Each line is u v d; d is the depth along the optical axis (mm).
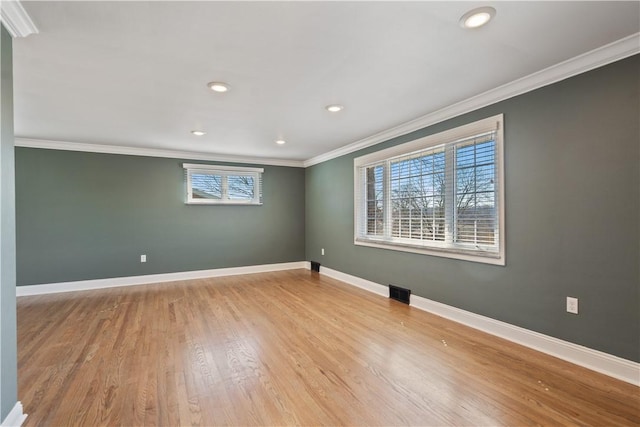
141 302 3881
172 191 5199
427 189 3521
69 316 3354
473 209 2994
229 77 2379
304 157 5812
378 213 4359
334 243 5332
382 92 2709
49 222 4430
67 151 4531
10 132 1588
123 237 4859
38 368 2219
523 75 2410
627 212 1995
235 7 1556
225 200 5621
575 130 2227
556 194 2342
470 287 3004
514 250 2623
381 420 1668
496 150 2752
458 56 2098
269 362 2305
